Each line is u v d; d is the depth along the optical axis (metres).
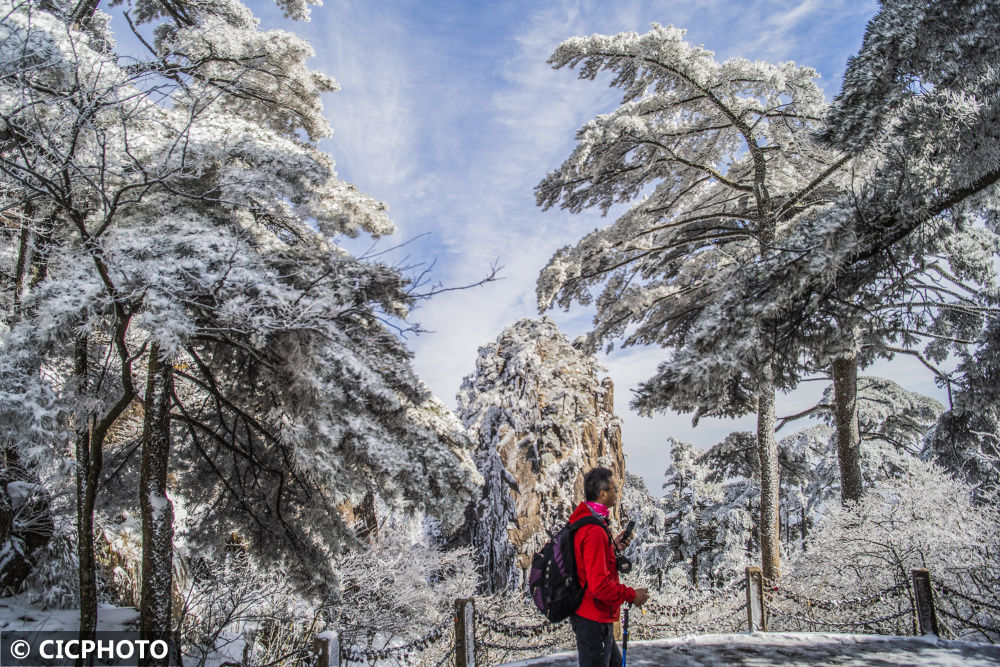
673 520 30.73
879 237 6.93
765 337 7.26
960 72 6.24
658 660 6.17
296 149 8.63
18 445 5.95
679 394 7.01
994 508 9.92
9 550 7.51
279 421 8.23
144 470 6.75
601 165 14.23
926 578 7.05
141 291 5.79
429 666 9.00
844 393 17.27
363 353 7.91
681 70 13.38
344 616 11.91
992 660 5.89
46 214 7.17
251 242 8.34
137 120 7.21
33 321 6.09
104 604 8.73
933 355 15.39
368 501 15.12
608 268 16.41
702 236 16.39
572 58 13.92
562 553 3.82
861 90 6.49
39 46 6.00
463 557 18.58
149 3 11.62
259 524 9.21
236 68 9.66
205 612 9.10
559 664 6.08
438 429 9.84
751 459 19.73
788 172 15.29
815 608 9.87
